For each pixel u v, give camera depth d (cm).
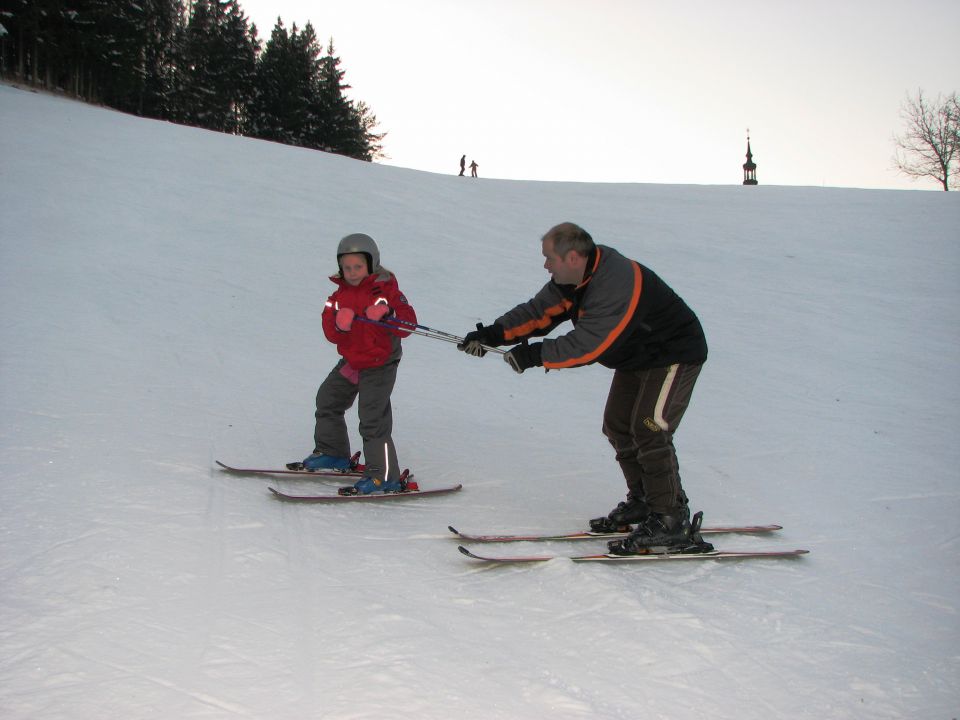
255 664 233
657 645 264
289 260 1020
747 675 250
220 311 791
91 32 3459
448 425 562
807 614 298
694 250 1307
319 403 430
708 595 309
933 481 500
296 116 5950
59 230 988
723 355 823
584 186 1912
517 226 1391
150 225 1074
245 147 1755
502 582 308
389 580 303
